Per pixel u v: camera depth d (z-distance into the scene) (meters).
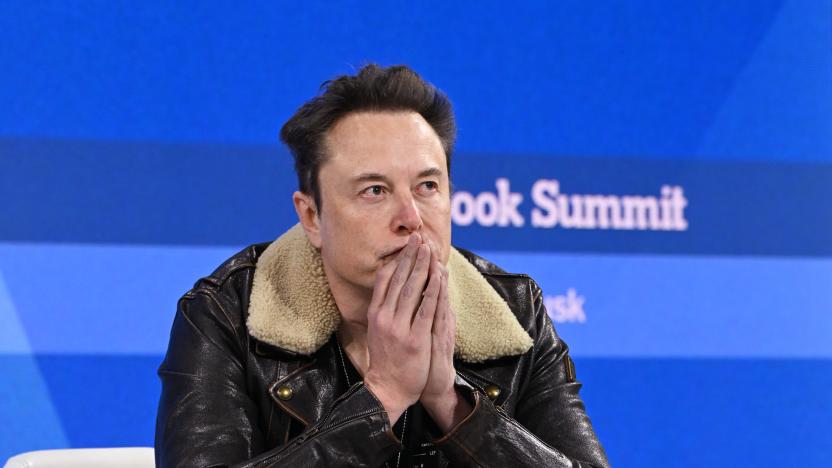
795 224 13.45
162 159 12.07
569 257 12.85
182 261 12.06
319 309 6.29
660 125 13.18
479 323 6.52
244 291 6.48
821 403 13.34
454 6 12.79
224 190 12.19
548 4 13.02
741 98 13.38
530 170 12.82
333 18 12.54
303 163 5.97
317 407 6.25
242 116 12.27
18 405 11.66
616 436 12.83
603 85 13.09
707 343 13.14
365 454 5.58
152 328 11.98
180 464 5.72
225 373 6.17
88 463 7.30
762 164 13.39
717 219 13.26
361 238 5.71
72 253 11.84
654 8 13.26
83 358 11.84
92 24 11.98
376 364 5.73
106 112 11.97
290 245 6.55
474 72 12.79
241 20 12.33
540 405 6.57
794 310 13.38
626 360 12.93
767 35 13.46
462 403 5.89
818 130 13.51
